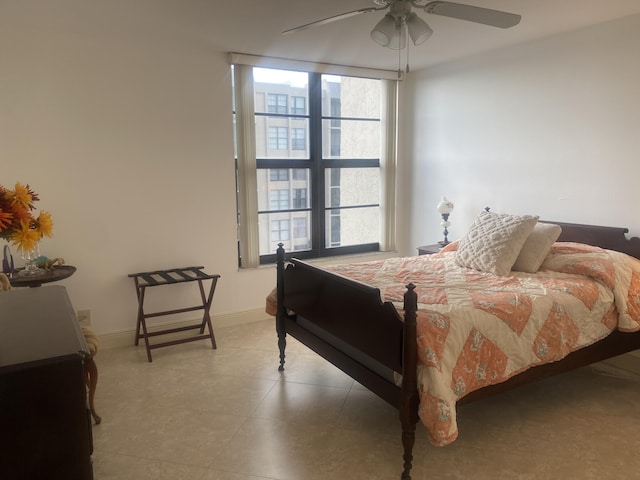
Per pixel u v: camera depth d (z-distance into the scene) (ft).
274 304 10.52
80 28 10.28
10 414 3.77
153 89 11.62
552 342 7.82
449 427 6.27
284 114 13.99
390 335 6.84
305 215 14.90
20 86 10.27
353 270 10.22
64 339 4.40
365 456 7.35
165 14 9.34
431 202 15.06
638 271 9.26
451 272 9.93
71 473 4.04
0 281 7.59
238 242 13.52
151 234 12.03
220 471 6.98
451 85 13.92
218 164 12.71
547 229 9.94
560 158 11.30
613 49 10.09
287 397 9.25
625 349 9.20
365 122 15.51
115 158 11.38
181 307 12.62
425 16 9.61
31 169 10.59
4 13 9.29
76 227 11.16
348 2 8.63
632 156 9.98
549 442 7.73
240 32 10.62
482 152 13.20
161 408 8.82
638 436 7.91
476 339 7.06
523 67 11.87
